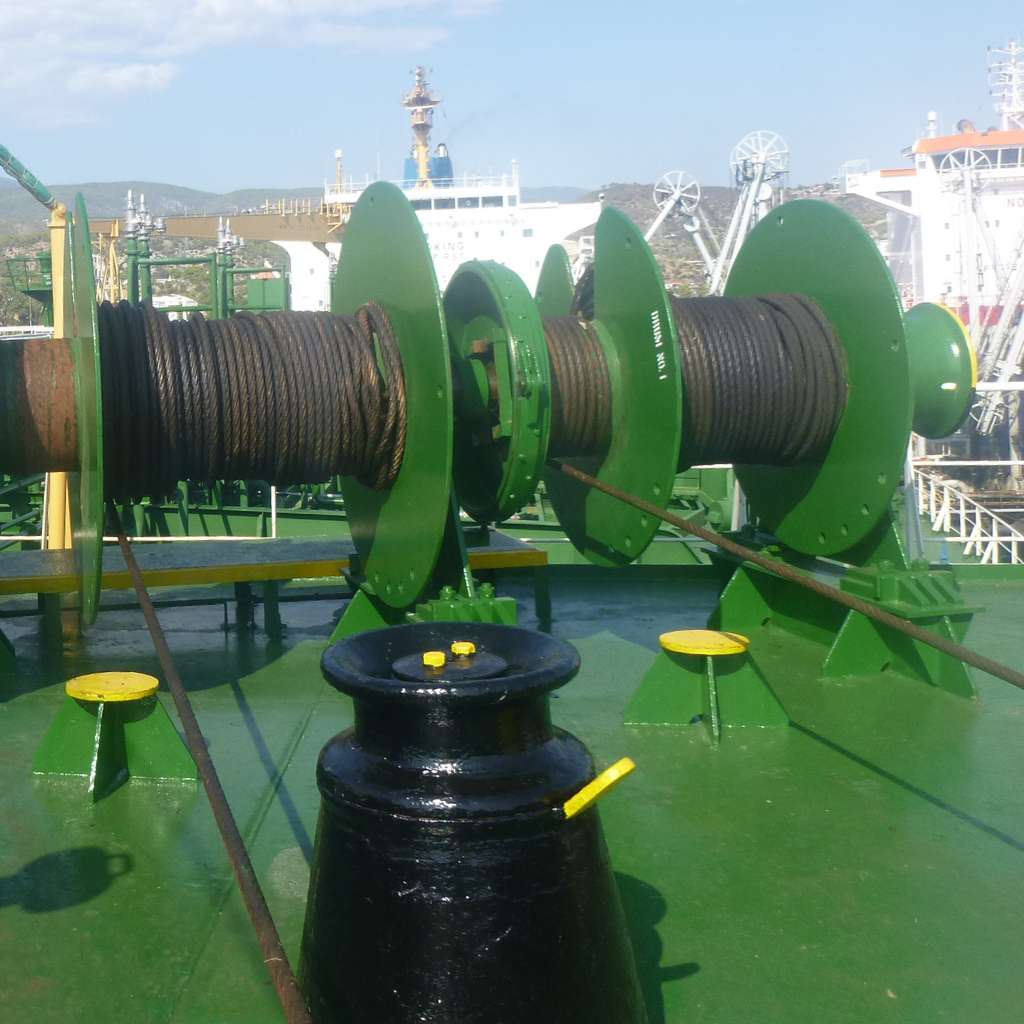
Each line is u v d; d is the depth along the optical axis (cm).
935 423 594
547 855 186
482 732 187
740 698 429
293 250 4234
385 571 516
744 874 306
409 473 482
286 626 630
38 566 562
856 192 4772
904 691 482
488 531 614
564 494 610
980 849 322
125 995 244
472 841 182
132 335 460
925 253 4628
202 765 228
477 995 181
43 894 292
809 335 527
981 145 4478
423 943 182
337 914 191
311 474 495
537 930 184
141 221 1597
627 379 517
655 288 480
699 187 2936
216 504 1197
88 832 333
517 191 3847
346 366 480
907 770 386
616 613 657
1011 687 488
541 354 466
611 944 196
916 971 256
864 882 301
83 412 436
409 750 188
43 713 456
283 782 376
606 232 529
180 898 290
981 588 714
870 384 508
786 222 564
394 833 185
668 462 481
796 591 583
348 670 194
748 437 531
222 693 489
